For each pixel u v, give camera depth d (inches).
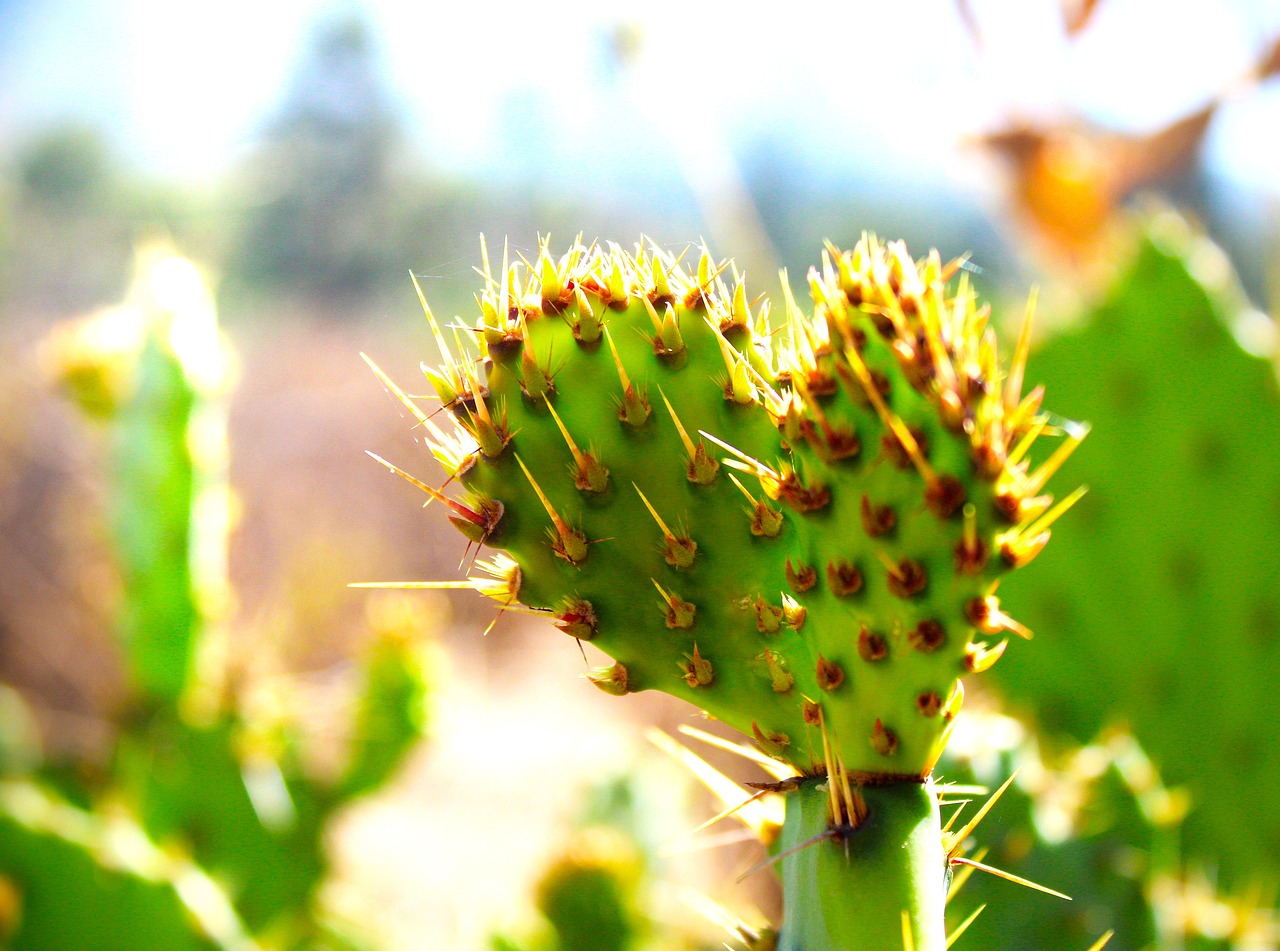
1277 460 28.5
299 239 125.3
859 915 13.3
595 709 78.7
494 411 14.1
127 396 29.6
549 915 26.8
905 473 13.2
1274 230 67.1
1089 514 29.7
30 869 22.4
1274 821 28.6
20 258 116.6
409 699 32.4
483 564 14.3
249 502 91.0
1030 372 30.4
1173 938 21.1
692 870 45.3
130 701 30.5
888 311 13.2
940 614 13.2
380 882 52.2
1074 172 43.8
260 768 31.0
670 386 14.1
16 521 65.7
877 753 13.5
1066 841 20.5
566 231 99.0
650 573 14.0
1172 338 29.3
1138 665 29.4
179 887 22.7
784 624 13.9
